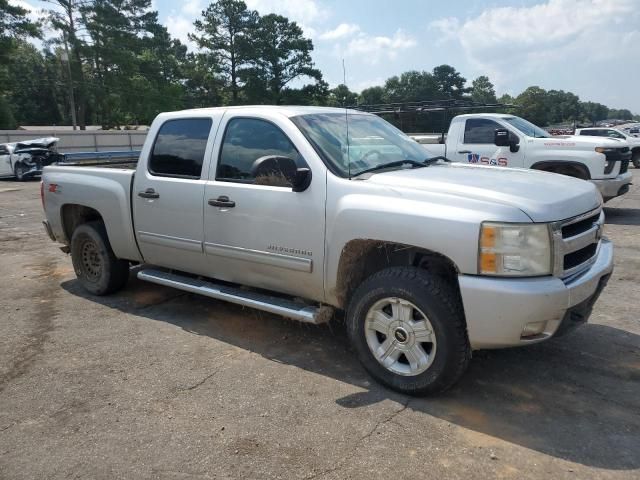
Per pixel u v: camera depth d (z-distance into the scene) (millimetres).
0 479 2840
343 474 2818
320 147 4023
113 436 3209
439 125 12125
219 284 4863
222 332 4773
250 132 4379
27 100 73250
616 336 4496
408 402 3520
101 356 4312
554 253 3203
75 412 3482
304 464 2908
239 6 61375
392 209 3488
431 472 2818
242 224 4285
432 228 3324
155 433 3229
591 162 9609
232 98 64938
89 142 38594
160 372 4016
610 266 3748
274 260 4133
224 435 3191
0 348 4500
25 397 3684
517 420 3287
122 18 50594
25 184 20062
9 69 51594
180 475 2848
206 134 4660
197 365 4121
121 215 5250
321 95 66812
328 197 3814
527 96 33062
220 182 4461
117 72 53000
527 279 3164
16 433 3268
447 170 4129
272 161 3736
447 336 3342
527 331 3178
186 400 3602
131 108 54906
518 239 3145
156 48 60281
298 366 4082
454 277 3693
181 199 4695
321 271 3895
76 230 5840
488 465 2869
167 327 4910
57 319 5164
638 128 42031
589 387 3672
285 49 64375
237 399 3602
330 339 4578
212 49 63281
